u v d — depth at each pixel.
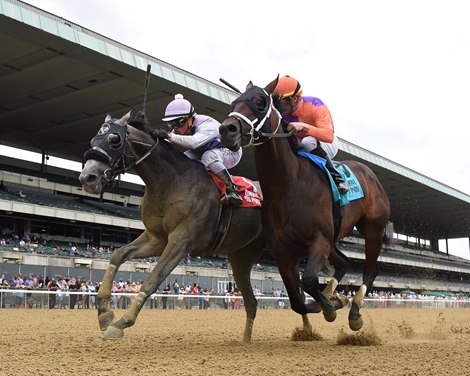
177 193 4.85
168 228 4.90
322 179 5.04
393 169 34.41
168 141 5.02
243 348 5.11
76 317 11.19
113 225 26.98
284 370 3.60
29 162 32.88
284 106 5.32
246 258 5.81
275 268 31.39
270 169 4.79
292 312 16.38
